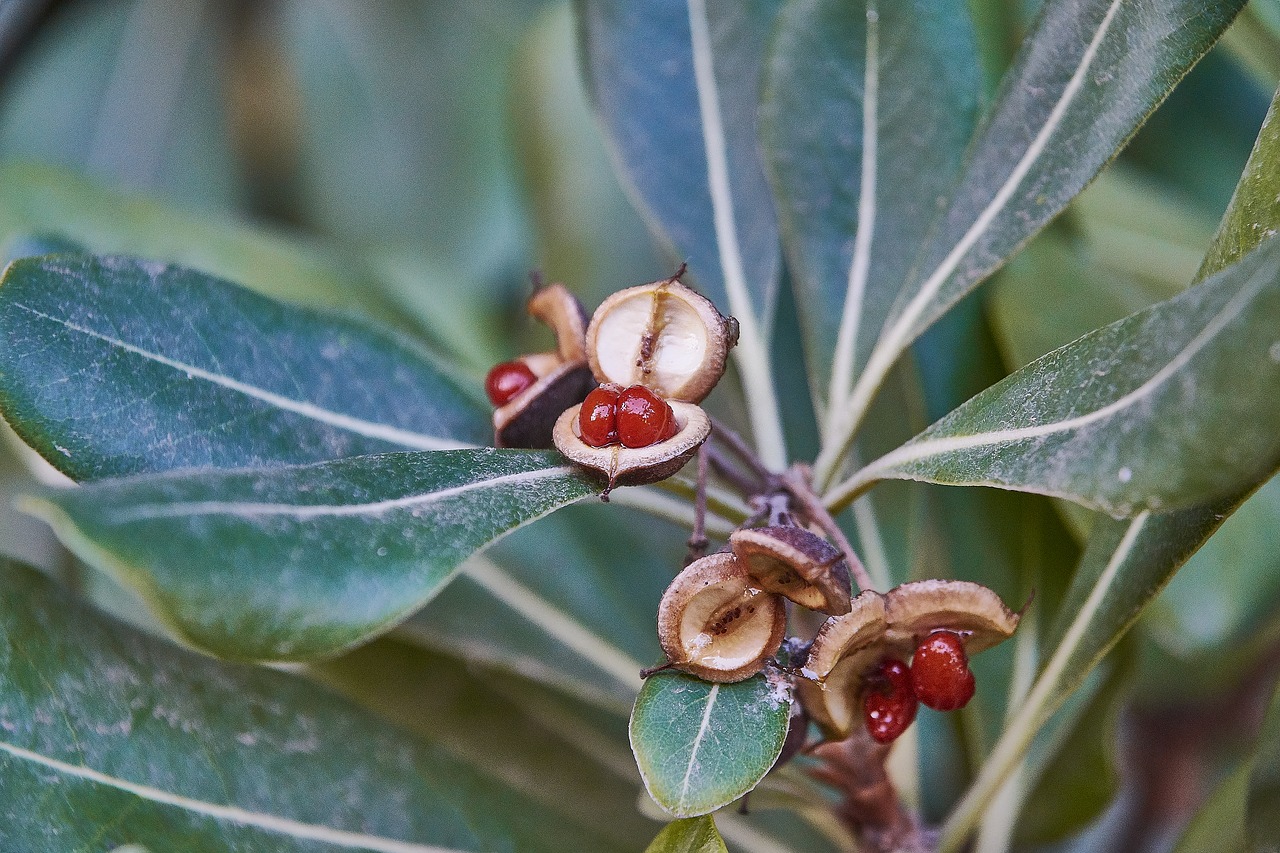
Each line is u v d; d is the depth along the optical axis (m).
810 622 0.31
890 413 0.34
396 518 0.27
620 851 0.31
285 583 0.26
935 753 0.35
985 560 0.34
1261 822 0.29
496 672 0.33
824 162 0.32
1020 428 0.27
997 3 0.35
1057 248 0.35
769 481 0.30
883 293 0.32
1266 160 0.28
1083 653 0.30
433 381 0.31
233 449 0.30
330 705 0.31
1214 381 0.26
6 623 0.29
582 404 0.29
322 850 0.30
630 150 0.34
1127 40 0.30
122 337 0.29
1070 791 0.34
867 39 0.32
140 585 0.26
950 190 0.31
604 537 0.35
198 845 0.29
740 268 0.33
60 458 0.29
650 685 0.28
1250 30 0.34
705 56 0.34
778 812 0.34
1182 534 0.28
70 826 0.29
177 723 0.30
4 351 0.29
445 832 0.31
